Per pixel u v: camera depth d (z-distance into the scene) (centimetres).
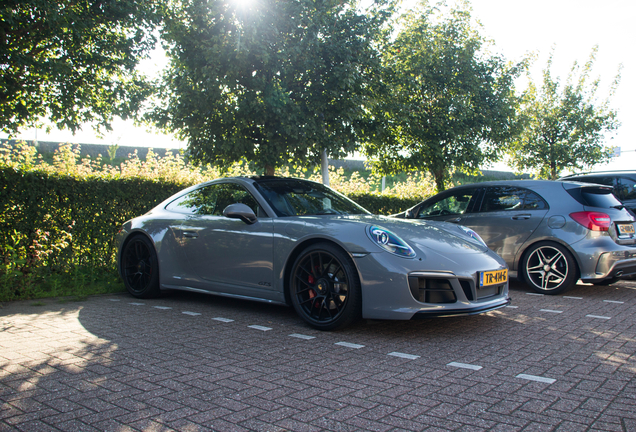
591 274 507
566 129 1459
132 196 641
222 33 564
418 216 677
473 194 625
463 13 1047
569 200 533
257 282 407
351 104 665
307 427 195
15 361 279
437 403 221
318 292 367
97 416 204
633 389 239
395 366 277
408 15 1052
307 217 400
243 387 241
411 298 331
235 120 634
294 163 736
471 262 355
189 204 494
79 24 530
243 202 440
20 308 443
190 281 460
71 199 584
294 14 593
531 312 433
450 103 966
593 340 336
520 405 219
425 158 996
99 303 472
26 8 507
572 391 236
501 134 1048
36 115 614
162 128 683
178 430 192
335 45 638
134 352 301
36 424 196
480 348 316
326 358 293
